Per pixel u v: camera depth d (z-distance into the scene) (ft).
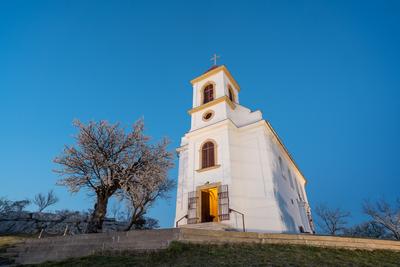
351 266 23.54
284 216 53.62
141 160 57.11
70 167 53.57
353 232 100.53
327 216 112.06
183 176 64.28
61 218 78.02
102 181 51.47
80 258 28.89
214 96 70.90
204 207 55.93
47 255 33.63
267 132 63.16
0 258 33.81
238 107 70.28
